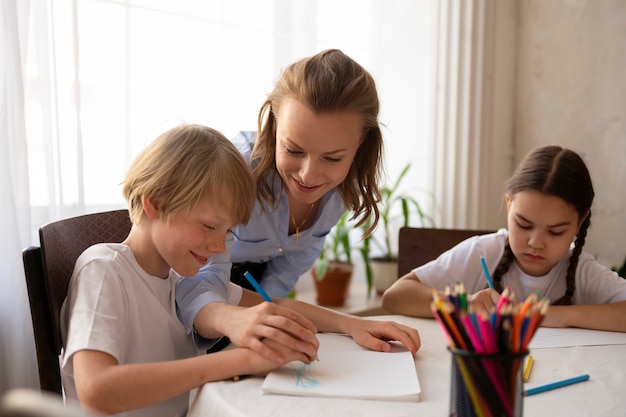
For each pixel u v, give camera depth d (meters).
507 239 1.48
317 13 2.55
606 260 2.74
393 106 2.83
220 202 1.00
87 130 1.88
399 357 0.99
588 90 2.77
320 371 0.91
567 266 1.44
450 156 2.77
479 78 2.74
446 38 2.73
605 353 1.07
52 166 1.69
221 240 1.03
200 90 2.18
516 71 3.01
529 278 1.43
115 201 1.96
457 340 0.64
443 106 2.76
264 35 2.37
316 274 2.39
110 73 1.92
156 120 2.06
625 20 2.65
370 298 2.59
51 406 0.36
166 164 1.01
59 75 1.74
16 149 1.57
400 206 2.90
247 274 1.01
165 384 0.85
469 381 0.63
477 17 2.71
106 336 0.90
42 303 1.00
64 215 1.75
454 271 1.45
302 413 0.77
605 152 2.73
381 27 2.77
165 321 1.07
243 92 2.32
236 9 2.28
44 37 1.66
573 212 1.28
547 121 2.92
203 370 0.87
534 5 2.93
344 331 1.12
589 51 2.76
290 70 1.22
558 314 1.25
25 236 1.60
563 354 1.06
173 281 1.12
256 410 0.77
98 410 0.84
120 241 1.23
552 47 2.88
